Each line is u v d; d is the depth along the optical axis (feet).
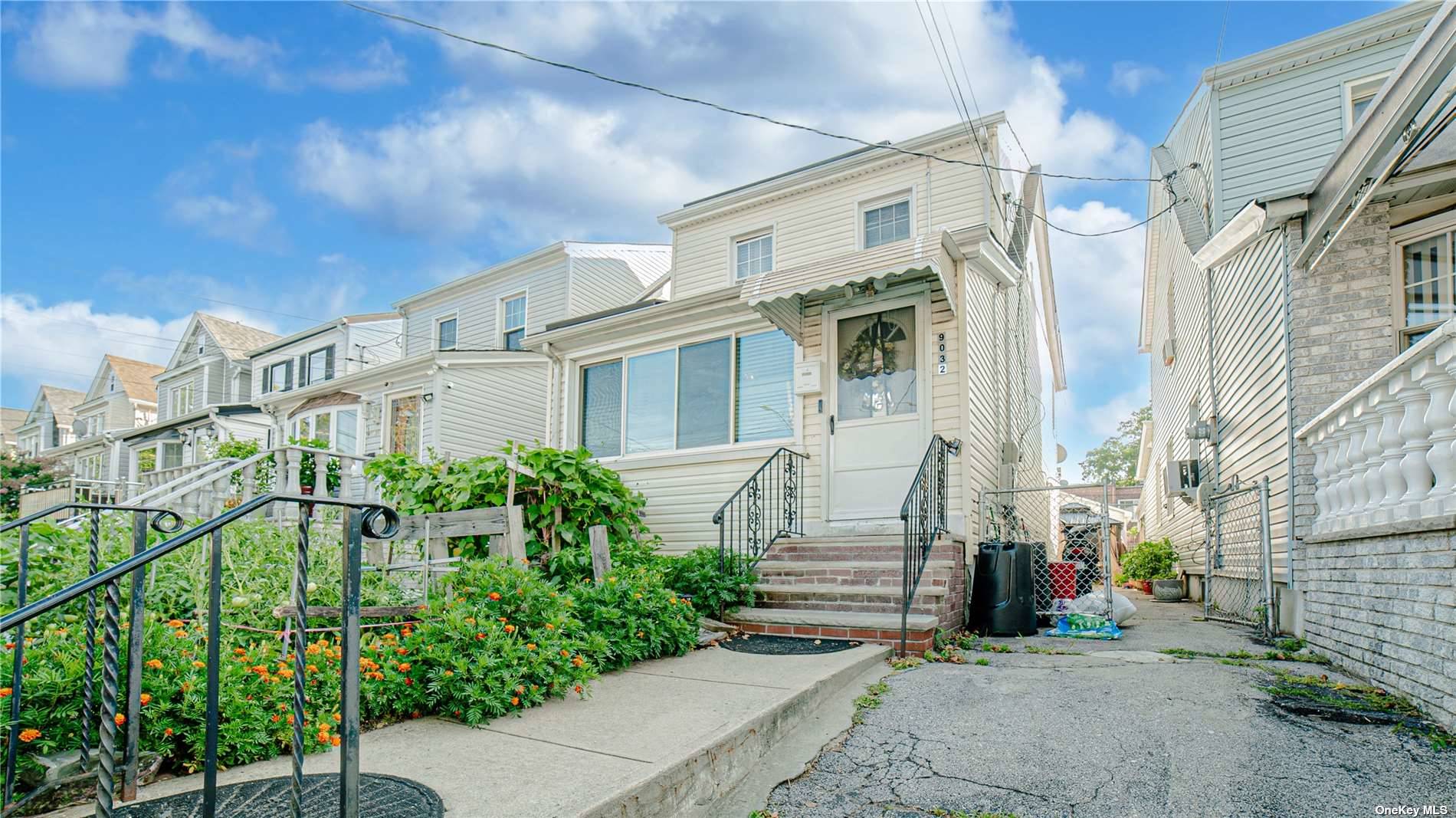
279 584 14.96
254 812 7.86
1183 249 36.04
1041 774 9.86
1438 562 10.84
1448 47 13.20
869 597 19.66
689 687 13.43
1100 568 25.36
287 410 60.75
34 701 8.75
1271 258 22.08
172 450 76.48
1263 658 16.07
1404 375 11.89
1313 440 16.70
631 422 32.07
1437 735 10.27
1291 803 8.65
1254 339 23.76
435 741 10.36
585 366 34.27
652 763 9.21
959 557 21.93
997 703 12.81
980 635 20.53
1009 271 29.25
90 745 8.23
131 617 8.32
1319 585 16.19
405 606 14.89
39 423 118.52
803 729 12.37
